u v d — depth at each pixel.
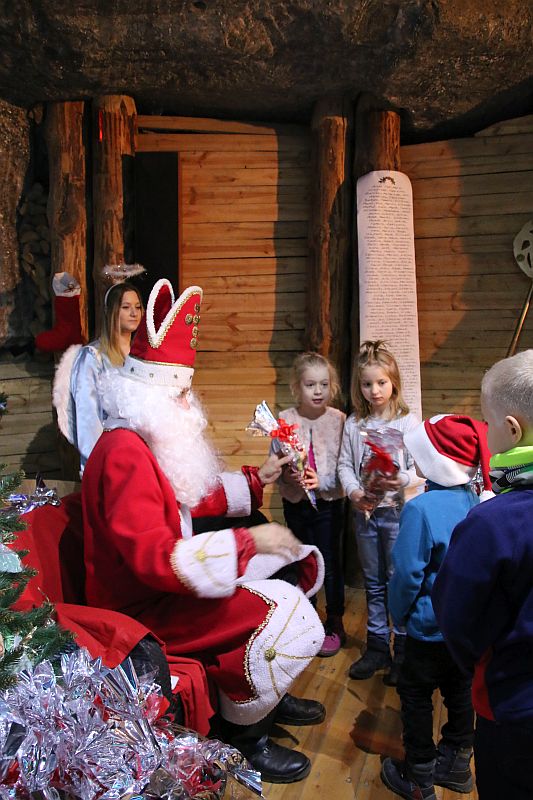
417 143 3.86
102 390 2.02
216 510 2.28
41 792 1.24
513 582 1.37
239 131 3.80
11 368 3.80
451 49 3.17
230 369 3.93
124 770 1.33
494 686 1.39
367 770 2.24
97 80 3.47
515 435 1.42
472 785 2.16
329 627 3.11
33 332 3.93
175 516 1.89
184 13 3.13
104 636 1.68
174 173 3.79
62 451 3.84
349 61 3.33
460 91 3.44
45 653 1.45
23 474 1.65
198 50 3.25
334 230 3.69
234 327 3.90
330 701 2.66
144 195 3.79
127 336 3.25
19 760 1.25
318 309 3.75
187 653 1.93
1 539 1.59
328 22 3.11
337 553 3.10
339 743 2.39
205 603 1.93
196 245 3.85
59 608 1.77
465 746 2.15
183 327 1.97
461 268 3.74
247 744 2.16
